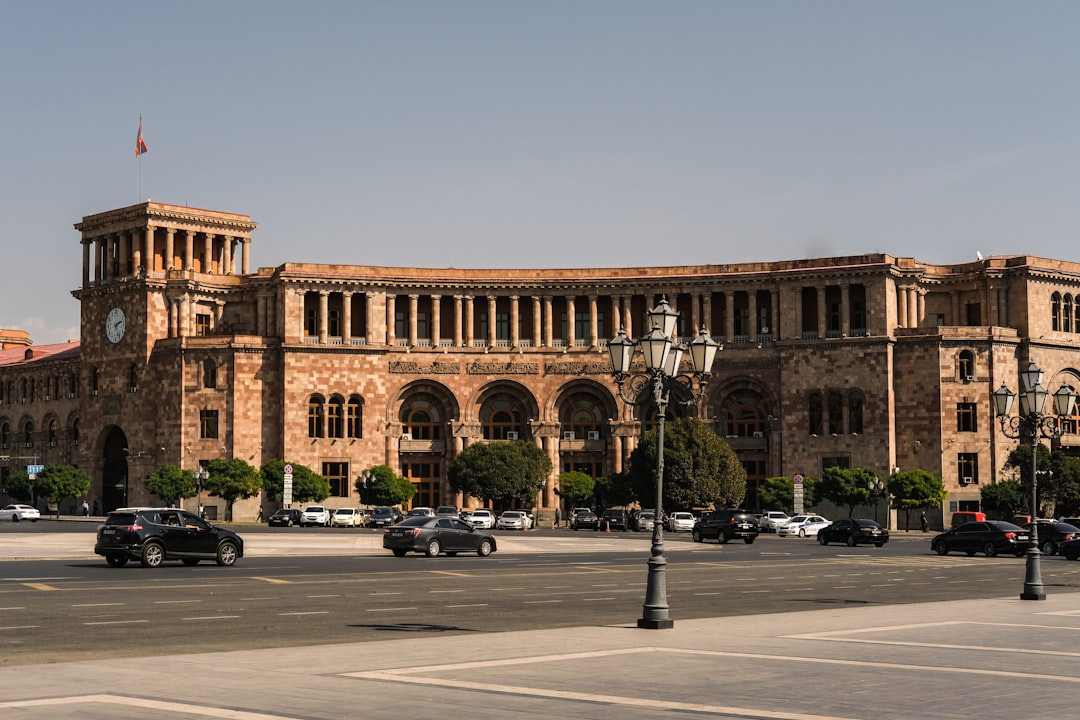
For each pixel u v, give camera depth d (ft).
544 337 495.00
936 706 70.59
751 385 475.72
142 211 499.51
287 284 477.77
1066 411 166.91
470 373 490.08
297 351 475.31
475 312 501.56
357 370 481.46
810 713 68.13
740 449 476.13
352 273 484.74
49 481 493.77
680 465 412.16
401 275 489.67
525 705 69.56
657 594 110.52
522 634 104.68
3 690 72.69
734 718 66.39
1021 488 422.82
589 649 94.53
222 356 476.95
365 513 440.86
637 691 74.74
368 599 142.00
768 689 75.87
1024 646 98.12
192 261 509.35
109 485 522.88
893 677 80.84
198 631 107.65
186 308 493.77
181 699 70.13
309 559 226.99
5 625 110.01
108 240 517.55
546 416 487.61
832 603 143.54
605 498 440.45
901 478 427.33
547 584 169.37
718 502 421.59
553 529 430.61
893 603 144.56
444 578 178.81
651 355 117.39
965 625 114.93
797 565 226.17
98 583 158.10
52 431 577.43
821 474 460.55
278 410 477.36
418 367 488.02
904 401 457.68
